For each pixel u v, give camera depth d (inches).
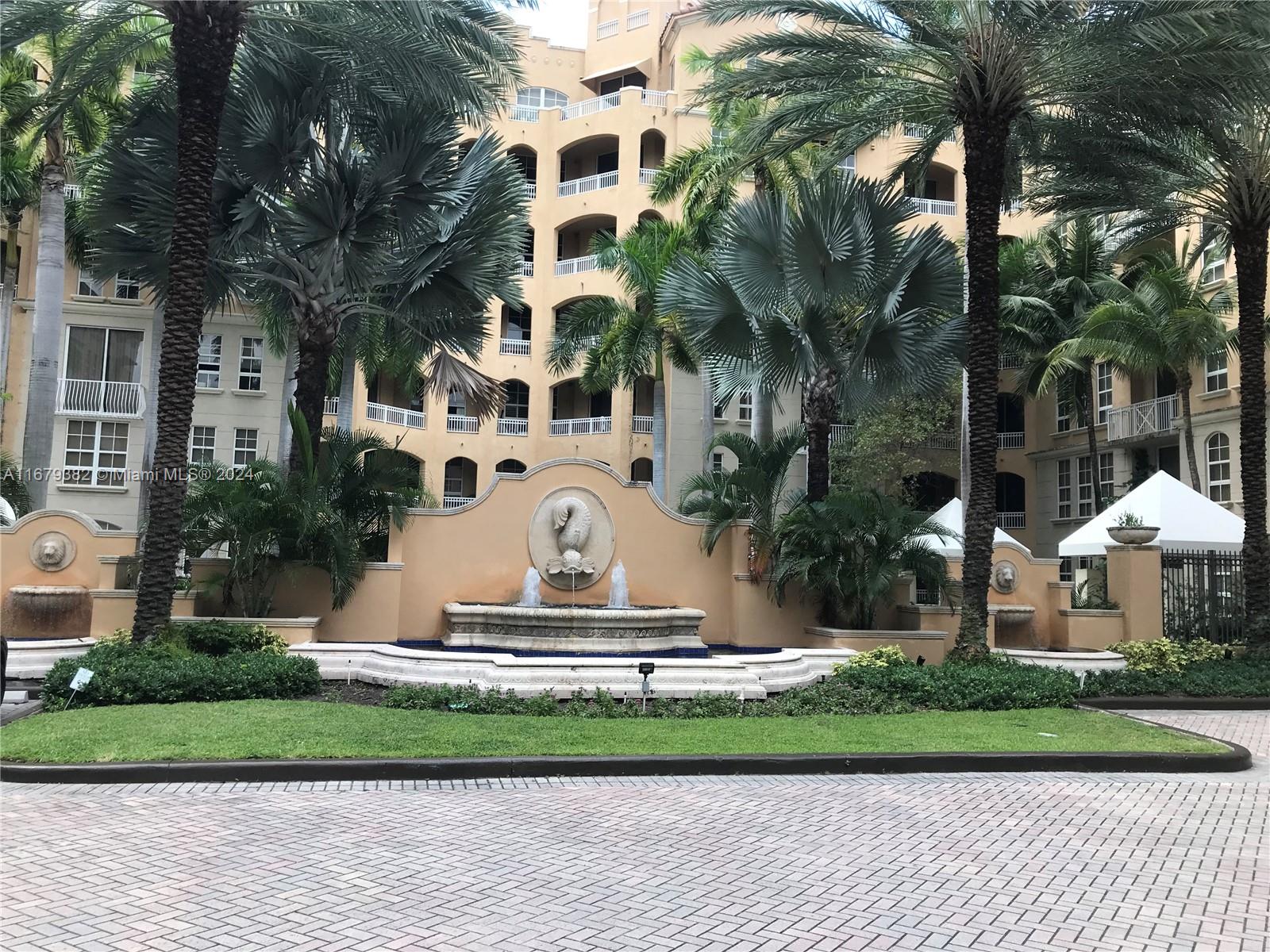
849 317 674.2
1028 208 724.0
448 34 568.4
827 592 629.0
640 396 1359.5
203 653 482.6
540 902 193.6
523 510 637.9
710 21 583.8
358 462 620.1
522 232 690.8
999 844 246.2
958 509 749.3
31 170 900.0
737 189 938.7
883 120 610.9
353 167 629.3
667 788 304.5
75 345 1109.1
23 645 493.4
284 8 556.4
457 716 390.6
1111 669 579.2
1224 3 480.1
